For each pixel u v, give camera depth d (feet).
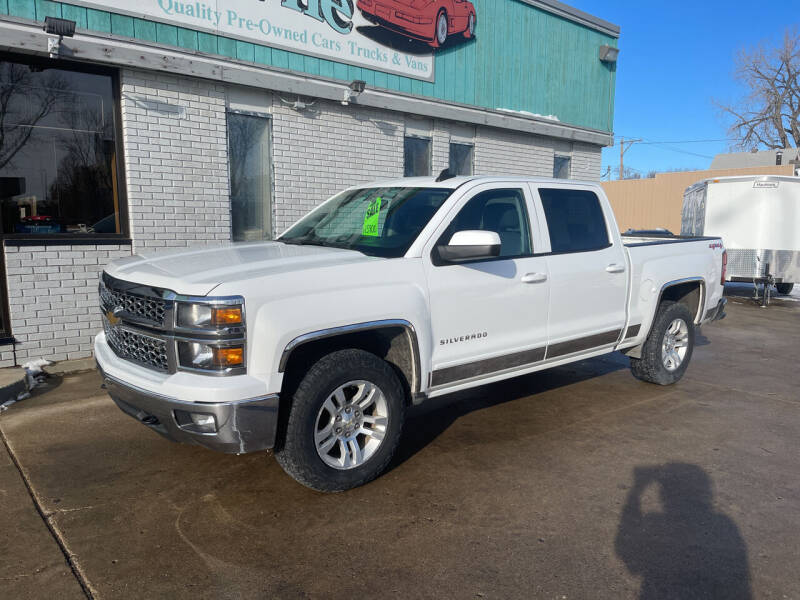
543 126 36.58
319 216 15.93
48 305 19.88
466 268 13.07
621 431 15.21
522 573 9.18
